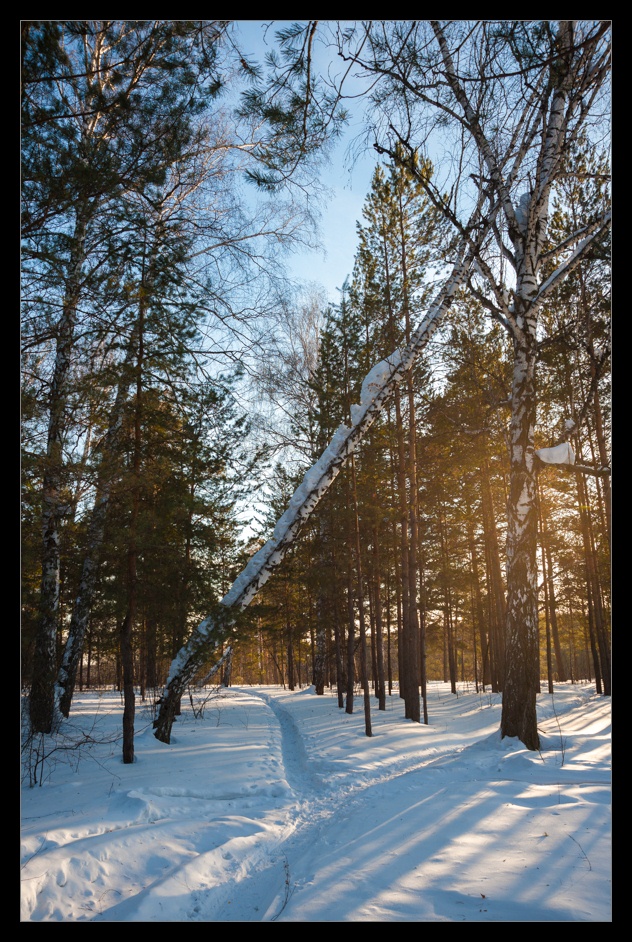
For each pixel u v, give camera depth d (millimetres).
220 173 12055
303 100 6879
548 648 25500
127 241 9422
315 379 17062
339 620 22719
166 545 12156
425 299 16781
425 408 18141
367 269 18062
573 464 11297
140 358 10336
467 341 16000
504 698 10875
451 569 25984
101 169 7660
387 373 12242
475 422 16266
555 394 18828
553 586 26625
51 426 9398
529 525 11039
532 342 11578
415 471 17188
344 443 12320
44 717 11820
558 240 18141
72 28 6973
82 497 11453
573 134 10578
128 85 8367
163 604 17094
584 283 16047
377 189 17547
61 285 8336
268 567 12195
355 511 16234
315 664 27516
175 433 11055
